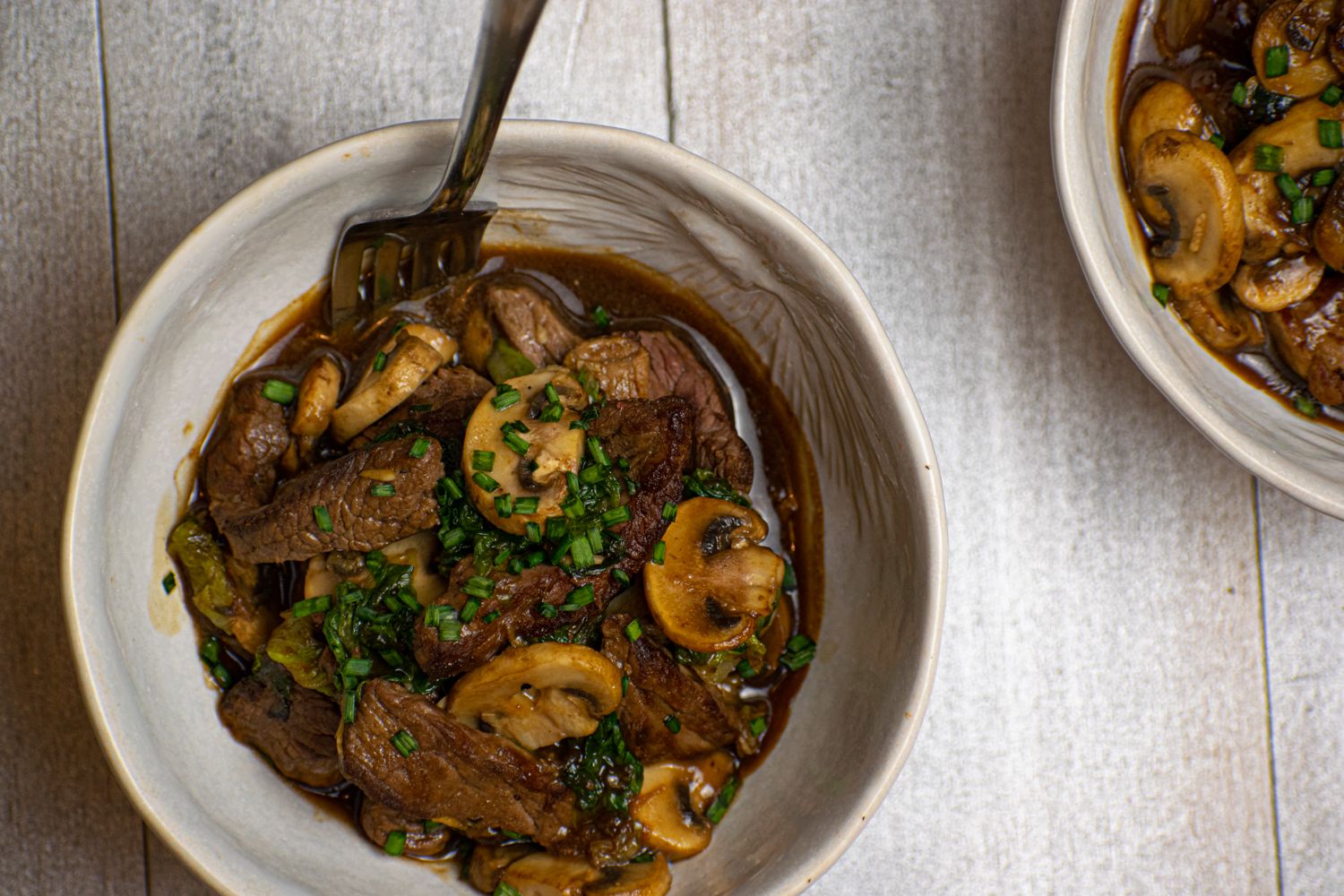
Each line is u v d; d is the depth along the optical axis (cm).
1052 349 60
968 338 60
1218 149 56
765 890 54
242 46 58
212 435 55
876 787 54
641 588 55
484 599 53
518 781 53
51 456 58
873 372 54
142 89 58
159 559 54
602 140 53
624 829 54
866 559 56
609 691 53
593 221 55
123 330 52
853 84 59
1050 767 61
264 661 55
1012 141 59
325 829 55
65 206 58
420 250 54
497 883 54
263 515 54
